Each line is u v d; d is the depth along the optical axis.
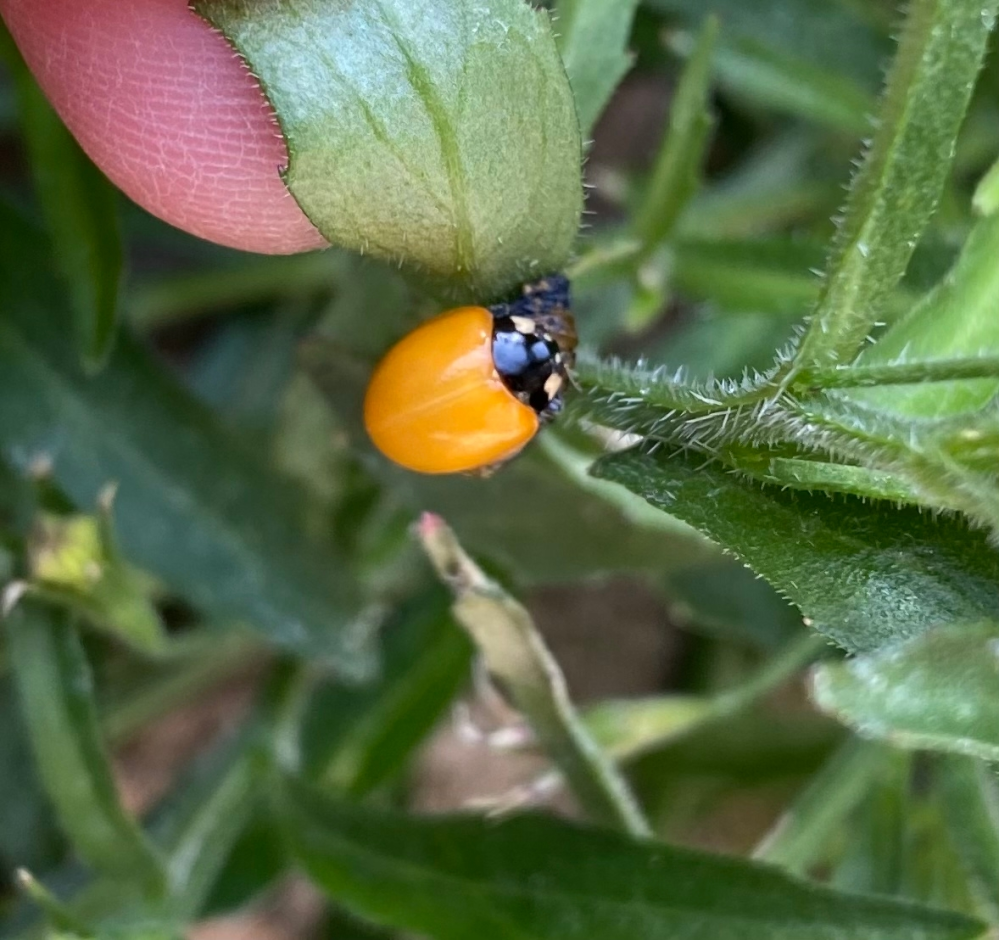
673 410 0.06
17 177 0.12
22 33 0.06
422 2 0.05
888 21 0.09
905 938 0.06
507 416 0.06
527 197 0.06
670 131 0.08
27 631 0.07
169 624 0.11
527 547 0.08
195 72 0.06
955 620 0.05
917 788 0.09
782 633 0.09
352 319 0.07
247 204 0.06
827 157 0.11
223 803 0.09
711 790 0.10
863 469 0.05
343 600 0.09
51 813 0.10
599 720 0.08
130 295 0.11
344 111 0.05
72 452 0.08
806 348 0.05
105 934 0.07
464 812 0.07
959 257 0.06
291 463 0.10
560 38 0.07
